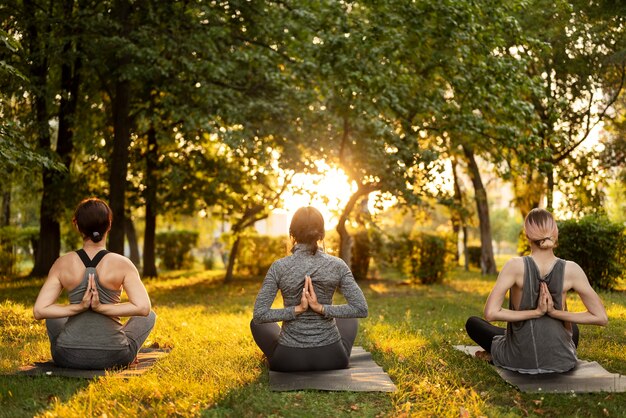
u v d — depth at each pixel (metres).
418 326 8.12
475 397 4.48
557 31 15.39
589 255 13.21
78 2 13.23
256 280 20.47
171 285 17.66
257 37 13.36
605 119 17.98
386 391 4.61
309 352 4.96
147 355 5.94
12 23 13.05
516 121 12.62
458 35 11.24
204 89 12.52
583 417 4.13
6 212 23.41
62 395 4.49
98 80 16.08
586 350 6.10
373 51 11.38
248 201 18.80
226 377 5.04
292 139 13.59
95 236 5.16
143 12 12.86
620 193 21.55
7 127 8.25
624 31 14.52
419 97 12.85
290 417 4.09
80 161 18.80
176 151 18.03
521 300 4.99
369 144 13.65
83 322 5.14
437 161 13.77
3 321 7.87
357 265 19.41
